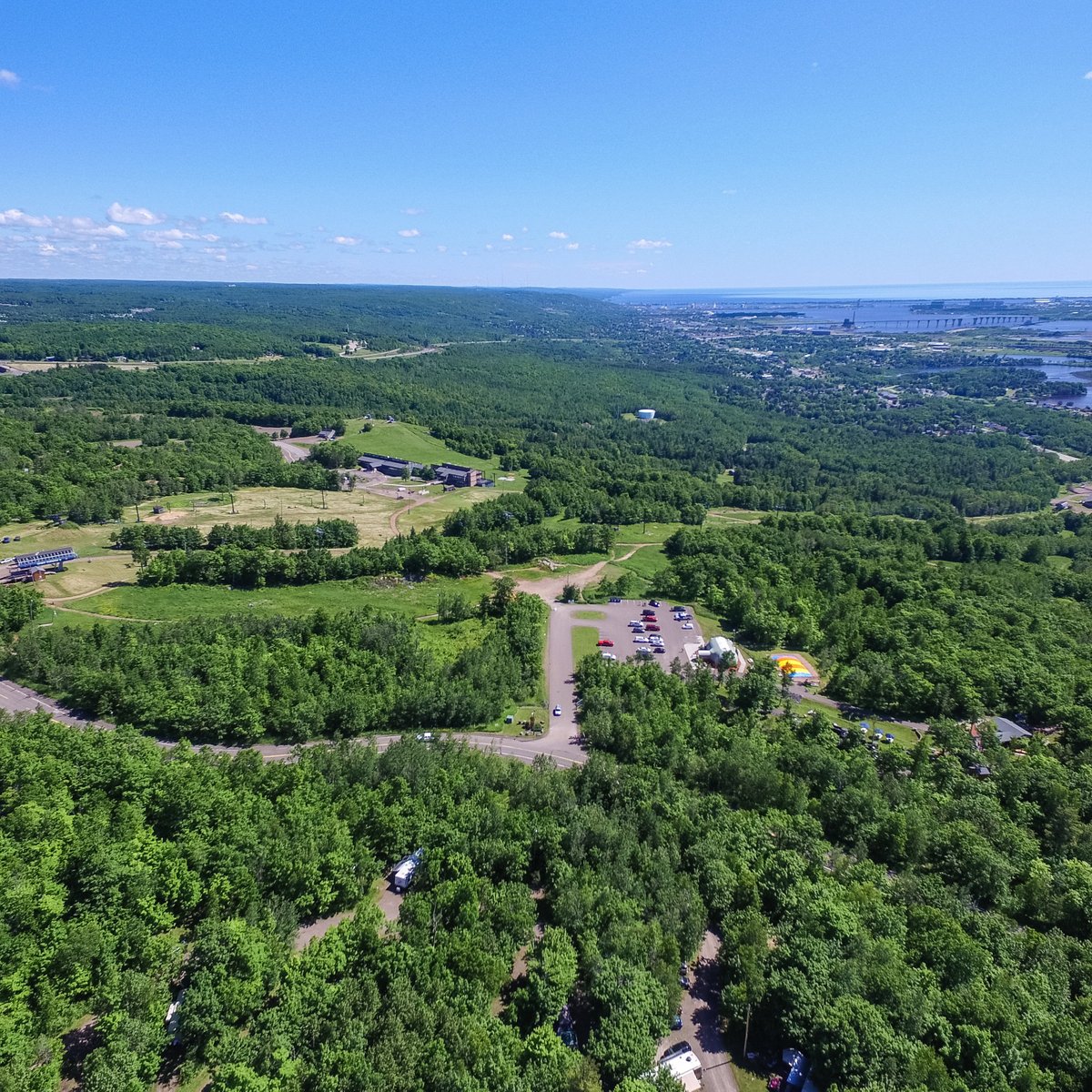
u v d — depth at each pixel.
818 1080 86.12
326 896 108.38
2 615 196.38
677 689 176.75
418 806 125.44
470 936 99.88
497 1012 95.81
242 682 169.50
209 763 139.25
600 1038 87.44
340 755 140.00
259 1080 78.44
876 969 93.44
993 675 182.88
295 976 91.81
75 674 169.12
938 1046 88.12
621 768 141.12
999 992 92.94
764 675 181.25
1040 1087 83.00
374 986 89.94
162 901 105.12
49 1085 80.88
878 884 115.31
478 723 171.75
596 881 111.88
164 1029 89.75
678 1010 95.31
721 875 112.75
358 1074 79.00
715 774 144.38
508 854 115.88
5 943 91.69
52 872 104.31
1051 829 133.25
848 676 187.38
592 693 175.50
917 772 149.50
